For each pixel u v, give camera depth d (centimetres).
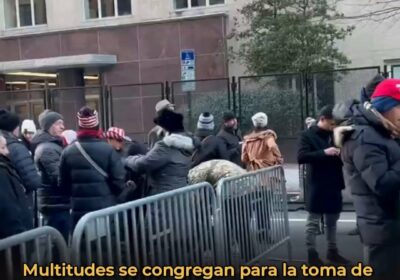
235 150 787
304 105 1516
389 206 367
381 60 1831
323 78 1491
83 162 546
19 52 2253
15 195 442
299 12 1766
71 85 2155
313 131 659
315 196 654
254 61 1758
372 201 371
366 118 372
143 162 559
